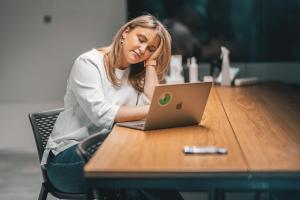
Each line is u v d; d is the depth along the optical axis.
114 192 2.13
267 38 4.97
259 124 2.46
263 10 4.94
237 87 4.32
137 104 2.78
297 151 1.86
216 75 4.79
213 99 3.48
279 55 4.97
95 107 2.49
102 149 1.93
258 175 1.58
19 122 5.74
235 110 2.94
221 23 5.00
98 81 2.54
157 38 2.63
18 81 5.64
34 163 5.07
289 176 1.57
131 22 2.58
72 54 5.55
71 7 5.48
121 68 2.69
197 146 1.97
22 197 3.95
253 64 5.02
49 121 2.75
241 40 5.00
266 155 1.80
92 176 1.62
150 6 5.09
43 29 5.54
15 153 5.53
